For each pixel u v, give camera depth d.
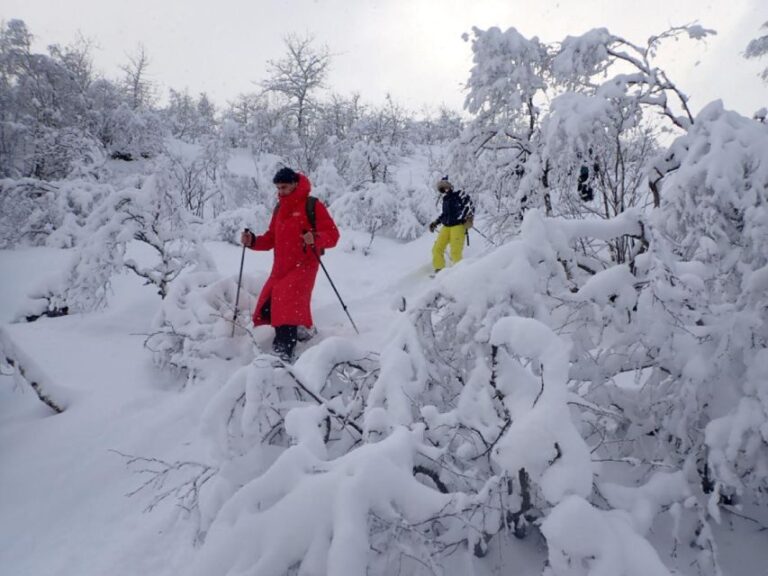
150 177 4.83
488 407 2.11
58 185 10.14
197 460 2.78
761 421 1.95
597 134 3.98
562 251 2.37
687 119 4.11
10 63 20.83
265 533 1.53
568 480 1.55
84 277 4.53
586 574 1.47
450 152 5.89
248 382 2.22
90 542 2.31
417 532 1.59
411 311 2.47
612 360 2.44
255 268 7.77
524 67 5.15
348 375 2.85
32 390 3.66
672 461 2.26
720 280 2.52
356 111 26.50
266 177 14.69
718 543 2.10
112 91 23.52
